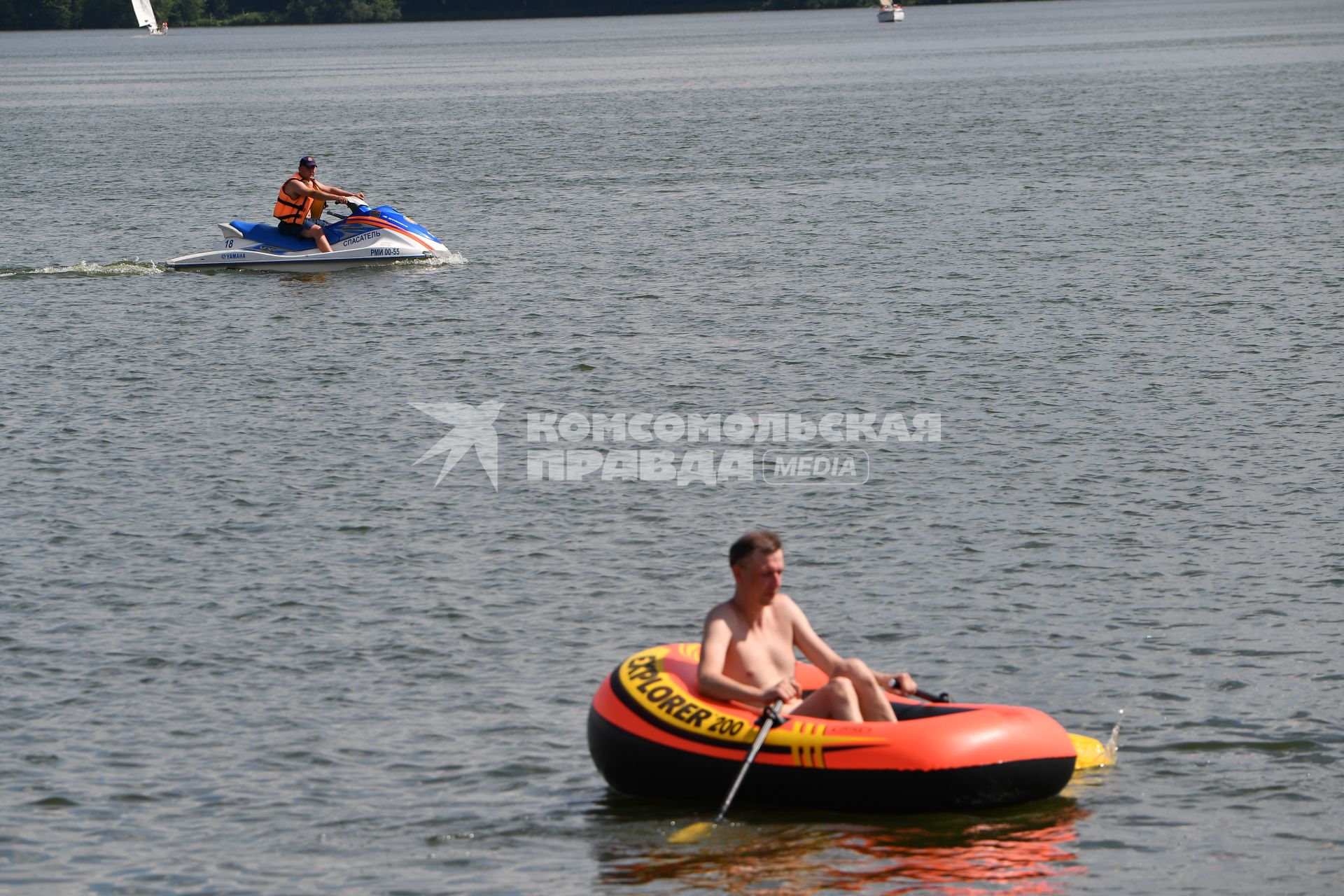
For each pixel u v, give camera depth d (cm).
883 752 2341
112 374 5659
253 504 4100
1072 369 5491
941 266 7750
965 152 13738
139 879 2252
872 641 3148
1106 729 2723
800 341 6053
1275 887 2175
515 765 2605
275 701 2881
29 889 2223
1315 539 3709
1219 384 5228
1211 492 4084
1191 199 10038
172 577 3550
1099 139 14525
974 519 3909
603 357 5847
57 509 4062
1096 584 3444
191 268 8006
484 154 14650
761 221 9581
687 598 3403
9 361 5900
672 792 2439
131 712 2838
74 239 9344
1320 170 11400
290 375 5622
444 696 2900
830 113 18850
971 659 3048
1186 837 2319
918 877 2192
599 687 2800
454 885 2216
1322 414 4812
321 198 8069
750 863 2241
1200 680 2930
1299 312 6359
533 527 3900
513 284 7481
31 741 2719
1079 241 8419
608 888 2186
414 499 4141
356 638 3183
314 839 2361
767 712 2394
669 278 7569
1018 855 2256
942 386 5294
